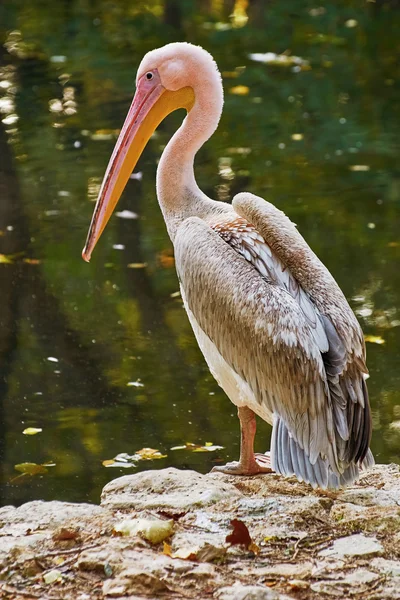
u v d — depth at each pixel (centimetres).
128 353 1318
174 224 865
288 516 709
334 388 722
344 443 721
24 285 1492
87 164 1919
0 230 1662
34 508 734
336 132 2139
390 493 757
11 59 2577
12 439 1116
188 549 658
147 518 707
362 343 740
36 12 3038
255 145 2056
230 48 2744
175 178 864
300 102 2325
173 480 774
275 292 739
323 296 743
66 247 1608
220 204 853
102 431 1135
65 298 1456
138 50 2675
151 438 1116
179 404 1195
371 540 679
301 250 761
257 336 737
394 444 1114
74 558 653
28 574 637
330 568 645
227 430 1132
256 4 3142
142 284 1498
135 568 631
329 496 757
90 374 1266
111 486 772
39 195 1789
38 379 1254
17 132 2086
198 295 772
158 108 878
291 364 722
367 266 1537
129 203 1769
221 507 726
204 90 862
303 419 726
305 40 2842
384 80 2494
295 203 1772
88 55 2616
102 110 2208
